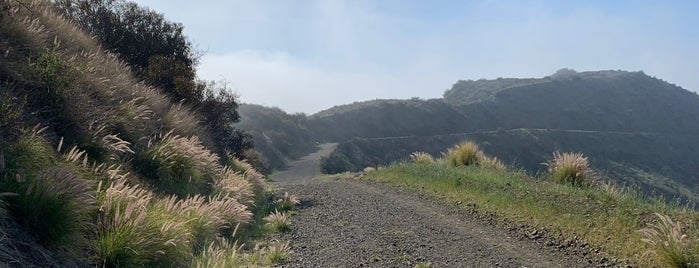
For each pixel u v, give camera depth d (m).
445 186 12.56
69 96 7.90
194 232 6.79
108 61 12.72
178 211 6.86
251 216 10.01
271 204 12.02
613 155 93.31
